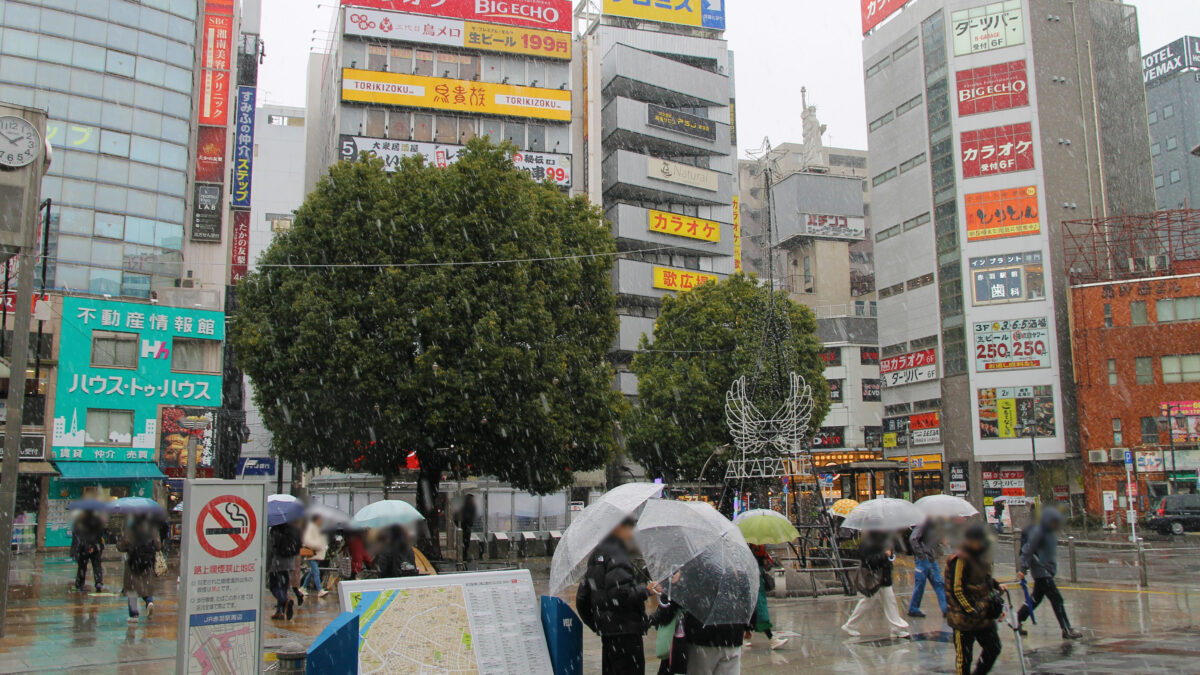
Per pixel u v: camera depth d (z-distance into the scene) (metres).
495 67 48.66
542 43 49.12
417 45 47.41
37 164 12.27
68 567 23.44
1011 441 47.31
